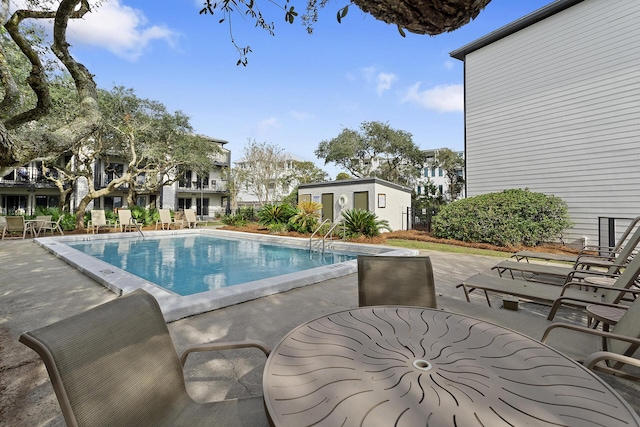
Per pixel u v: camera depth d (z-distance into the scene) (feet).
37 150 7.54
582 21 29.22
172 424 4.11
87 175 50.65
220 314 11.41
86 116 9.55
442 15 4.80
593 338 6.93
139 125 54.13
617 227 27.17
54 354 3.14
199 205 99.09
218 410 4.43
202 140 66.95
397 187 48.96
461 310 8.61
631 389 6.81
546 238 28.45
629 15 26.66
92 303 12.60
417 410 3.29
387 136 78.33
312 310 11.85
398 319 5.95
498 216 30.01
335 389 3.68
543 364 4.29
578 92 29.50
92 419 3.27
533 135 32.60
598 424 3.10
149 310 4.58
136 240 40.37
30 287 14.92
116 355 3.79
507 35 34.58
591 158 28.71
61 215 46.73
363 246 29.04
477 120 37.32
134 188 65.72
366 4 5.03
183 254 30.83
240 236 42.24
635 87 26.37
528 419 3.16
